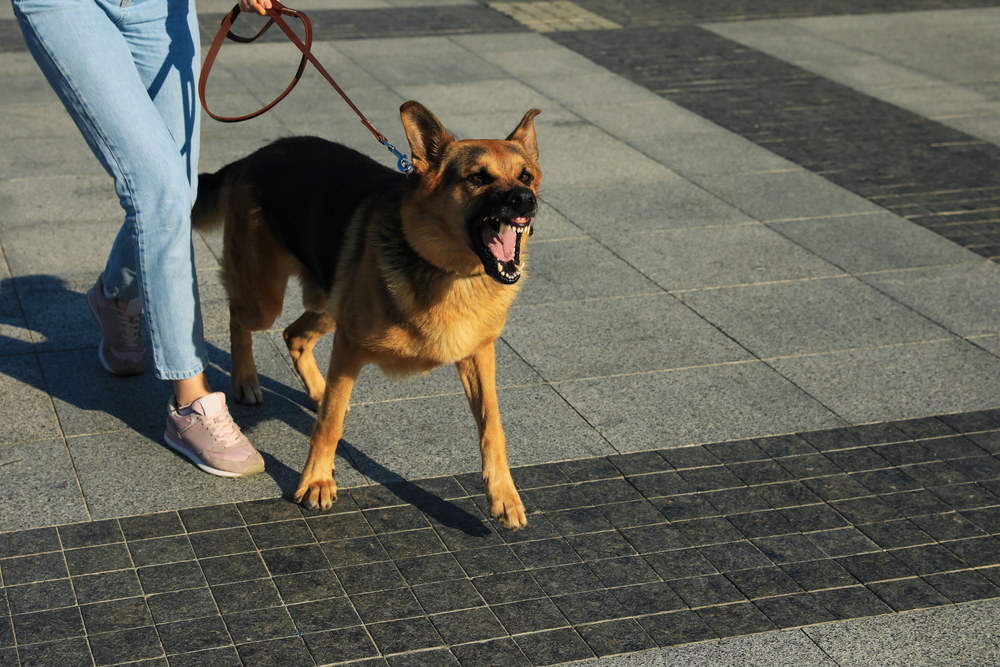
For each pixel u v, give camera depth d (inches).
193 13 150.6
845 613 127.3
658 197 273.7
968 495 154.4
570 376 184.7
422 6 473.7
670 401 177.9
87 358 180.1
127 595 122.3
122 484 145.3
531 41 423.5
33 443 153.7
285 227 153.5
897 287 228.5
